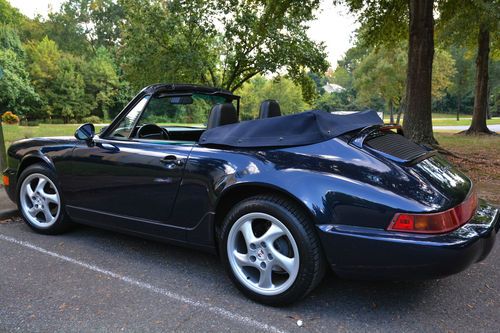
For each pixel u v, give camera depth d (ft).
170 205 9.45
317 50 49.39
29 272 9.61
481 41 62.95
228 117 10.36
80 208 11.28
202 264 10.31
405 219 6.94
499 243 12.03
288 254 7.93
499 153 36.55
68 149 11.35
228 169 8.50
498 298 8.66
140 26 46.11
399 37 48.93
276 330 7.32
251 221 8.30
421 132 33.09
